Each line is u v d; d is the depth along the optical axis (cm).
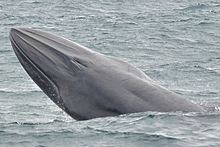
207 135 5766
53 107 8338
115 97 6456
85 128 6122
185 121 6119
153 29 17200
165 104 6425
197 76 10900
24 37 6894
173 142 5619
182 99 6550
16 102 8812
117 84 6538
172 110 6378
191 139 5681
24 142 5847
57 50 6800
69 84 6612
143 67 12019
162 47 14562
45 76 6700
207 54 13650
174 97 6538
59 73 6669
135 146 5597
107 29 17550
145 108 6381
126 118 6275
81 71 6644
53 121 6762
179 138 5706
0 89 9825
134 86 6531
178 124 6050
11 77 10931
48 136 5966
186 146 5516
